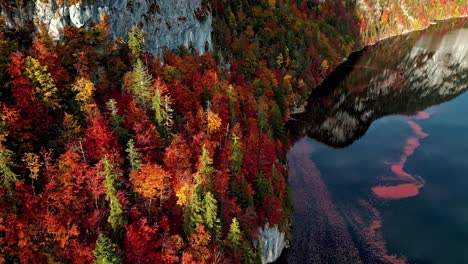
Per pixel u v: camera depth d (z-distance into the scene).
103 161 48.25
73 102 57.66
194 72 84.19
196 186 53.00
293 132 111.50
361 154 99.38
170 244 49.25
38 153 51.53
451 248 69.75
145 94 62.97
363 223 75.50
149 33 78.62
